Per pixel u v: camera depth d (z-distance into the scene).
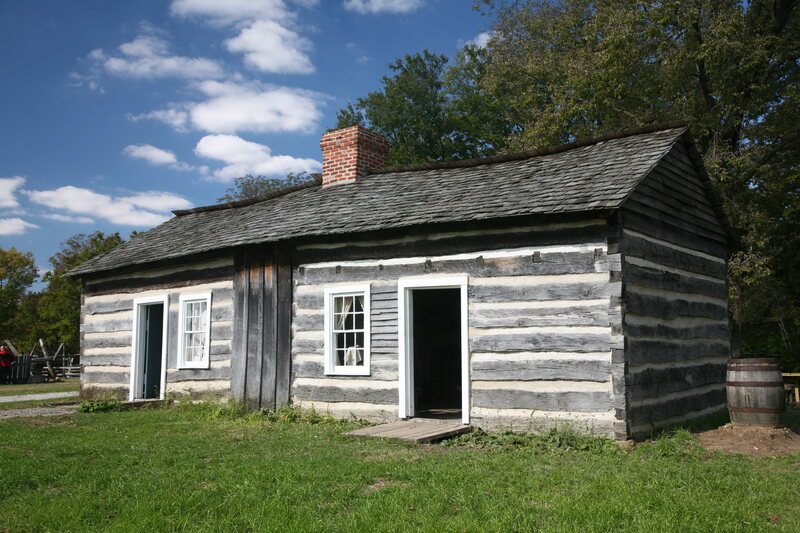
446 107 35.84
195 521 4.80
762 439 7.85
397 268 9.76
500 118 32.22
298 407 10.56
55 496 5.59
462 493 5.37
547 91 23.25
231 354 11.63
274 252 11.21
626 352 7.84
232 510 5.02
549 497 5.26
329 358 10.32
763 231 16.84
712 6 17.44
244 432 9.05
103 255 15.16
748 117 18.12
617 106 19.00
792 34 18.12
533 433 8.25
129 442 8.12
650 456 7.01
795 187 18.47
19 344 39.75
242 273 11.65
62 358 28.00
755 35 17.97
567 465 6.55
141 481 5.97
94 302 14.52
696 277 10.42
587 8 21.28
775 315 19.62
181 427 9.56
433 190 10.79
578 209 7.98
